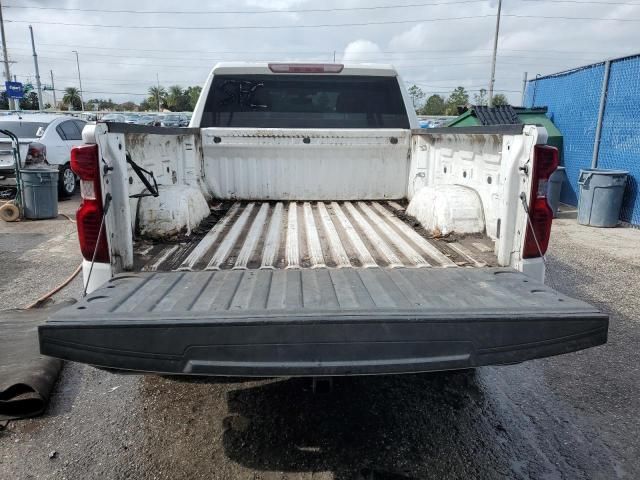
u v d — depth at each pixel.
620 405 3.40
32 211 9.32
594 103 10.16
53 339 2.02
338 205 4.65
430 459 2.83
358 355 2.06
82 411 3.30
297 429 3.11
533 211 2.77
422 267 2.87
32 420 3.19
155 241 3.28
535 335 2.14
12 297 5.33
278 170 4.65
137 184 3.26
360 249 3.26
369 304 2.20
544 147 2.69
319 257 3.08
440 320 2.07
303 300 2.25
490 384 3.67
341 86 4.81
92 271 2.71
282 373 2.06
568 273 6.24
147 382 3.66
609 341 4.36
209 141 4.49
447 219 3.42
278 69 4.69
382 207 4.57
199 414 3.27
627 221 9.12
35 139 10.87
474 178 3.50
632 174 8.99
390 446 2.95
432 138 4.26
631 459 2.86
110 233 2.71
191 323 2.02
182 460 2.82
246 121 4.84
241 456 2.85
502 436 3.05
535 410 3.34
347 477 2.68
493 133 3.03
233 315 2.06
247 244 3.34
